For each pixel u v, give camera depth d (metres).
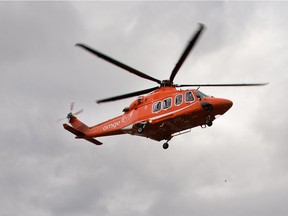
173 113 25.44
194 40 22.50
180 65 25.42
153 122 26.02
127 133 28.17
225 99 24.95
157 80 27.08
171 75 26.59
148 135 27.08
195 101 25.11
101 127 29.80
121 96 26.70
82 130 30.89
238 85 25.08
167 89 26.78
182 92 25.83
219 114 25.30
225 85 25.38
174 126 25.97
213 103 24.70
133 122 27.11
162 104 26.12
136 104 27.62
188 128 26.31
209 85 25.73
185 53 23.86
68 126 30.91
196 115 25.06
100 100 26.80
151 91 27.66
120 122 28.36
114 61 24.61
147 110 26.66
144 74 26.34
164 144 26.75
